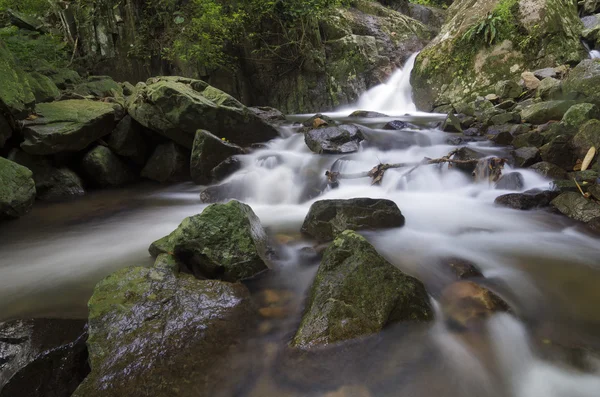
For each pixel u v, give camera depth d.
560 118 7.20
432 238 4.16
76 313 2.88
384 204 4.37
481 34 11.45
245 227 3.41
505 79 10.86
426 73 12.59
